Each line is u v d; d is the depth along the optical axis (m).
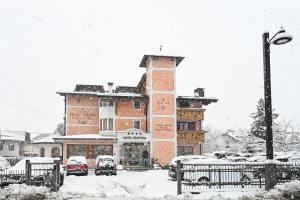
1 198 17.06
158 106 52.03
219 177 19.50
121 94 52.75
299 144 62.44
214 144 90.06
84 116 53.94
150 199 16.28
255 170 19.73
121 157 49.69
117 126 53.03
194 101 55.72
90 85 59.03
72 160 35.19
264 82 18.09
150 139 50.59
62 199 17.16
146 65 55.78
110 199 16.34
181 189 19.08
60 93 53.22
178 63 55.59
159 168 47.69
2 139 75.56
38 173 23.38
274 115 64.81
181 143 53.38
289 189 16.64
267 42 18.20
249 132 65.56
